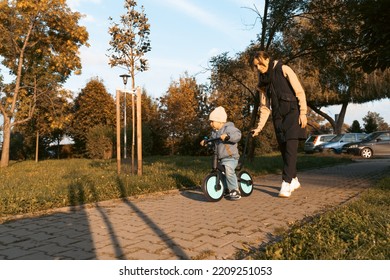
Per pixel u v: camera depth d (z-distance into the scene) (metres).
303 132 6.27
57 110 24.27
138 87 9.64
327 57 12.91
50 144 39.81
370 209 4.67
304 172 11.34
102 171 11.80
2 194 6.21
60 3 21.67
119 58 20.20
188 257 3.21
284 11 12.55
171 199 6.39
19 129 29.70
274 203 5.73
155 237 3.84
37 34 22.41
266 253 3.11
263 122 6.65
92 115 37.66
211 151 6.70
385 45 8.27
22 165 20.34
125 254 3.31
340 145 26.50
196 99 35.56
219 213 5.04
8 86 23.06
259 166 11.79
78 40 23.33
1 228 4.39
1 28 20.70
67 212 5.34
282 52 13.19
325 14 12.38
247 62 13.96
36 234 4.07
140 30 20.22
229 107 26.73
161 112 36.09
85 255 3.30
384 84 29.80
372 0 8.20
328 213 4.54
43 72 23.61
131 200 6.35
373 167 12.73
